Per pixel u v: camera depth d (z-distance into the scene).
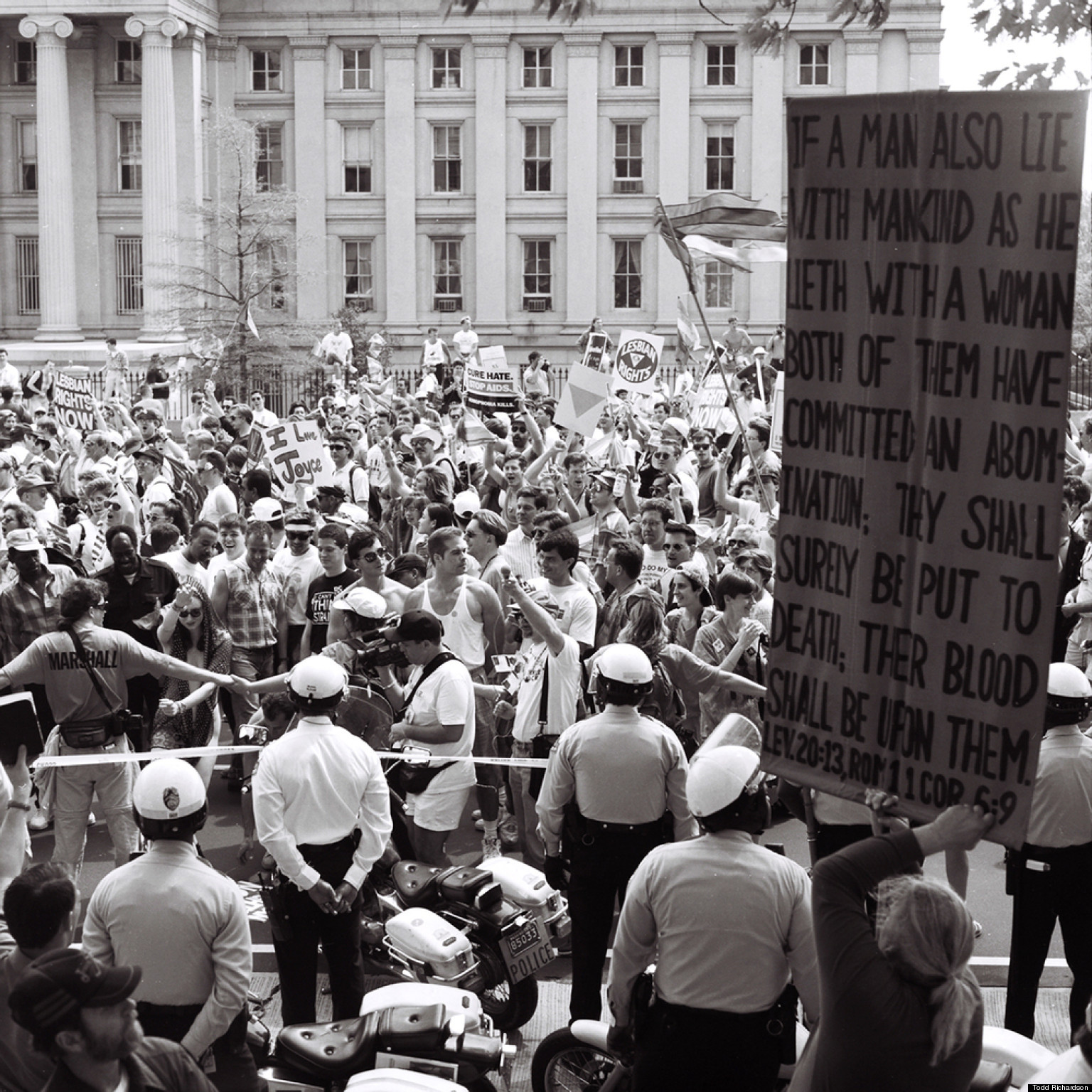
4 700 7.42
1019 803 3.96
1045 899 6.73
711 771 5.20
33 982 3.65
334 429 20.55
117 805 8.85
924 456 4.07
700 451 17.92
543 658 9.23
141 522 15.72
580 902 6.77
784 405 4.36
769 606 9.45
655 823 6.72
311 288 53.56
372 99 52.88
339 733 6.65
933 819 4.12
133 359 48.00
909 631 4.14
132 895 5.35
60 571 10.71
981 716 4.01
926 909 4.02
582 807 6.72
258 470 14.66
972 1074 4.08
